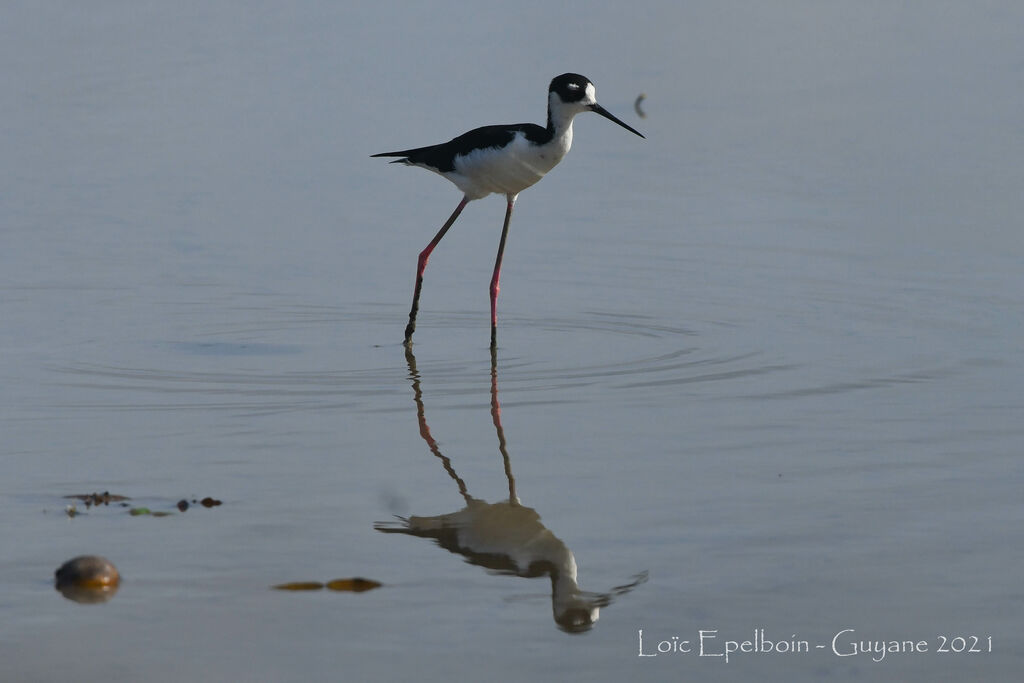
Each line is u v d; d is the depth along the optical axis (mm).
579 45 27500
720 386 11352
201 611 6898
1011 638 6500
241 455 9594
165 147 21453
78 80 25219
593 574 7379
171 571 7414
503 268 16000
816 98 23641
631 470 9180
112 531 8031
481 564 7543
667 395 11117
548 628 6707
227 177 19938
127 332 13453
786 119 22453
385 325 13883
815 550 7648
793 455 9438
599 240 16938
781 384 11367
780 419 10344
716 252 16266
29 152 21125
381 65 25781
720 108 23312
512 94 23375
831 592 7066
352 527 8125
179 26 29297
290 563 7543
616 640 6570
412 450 9719
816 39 27906
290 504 8539
